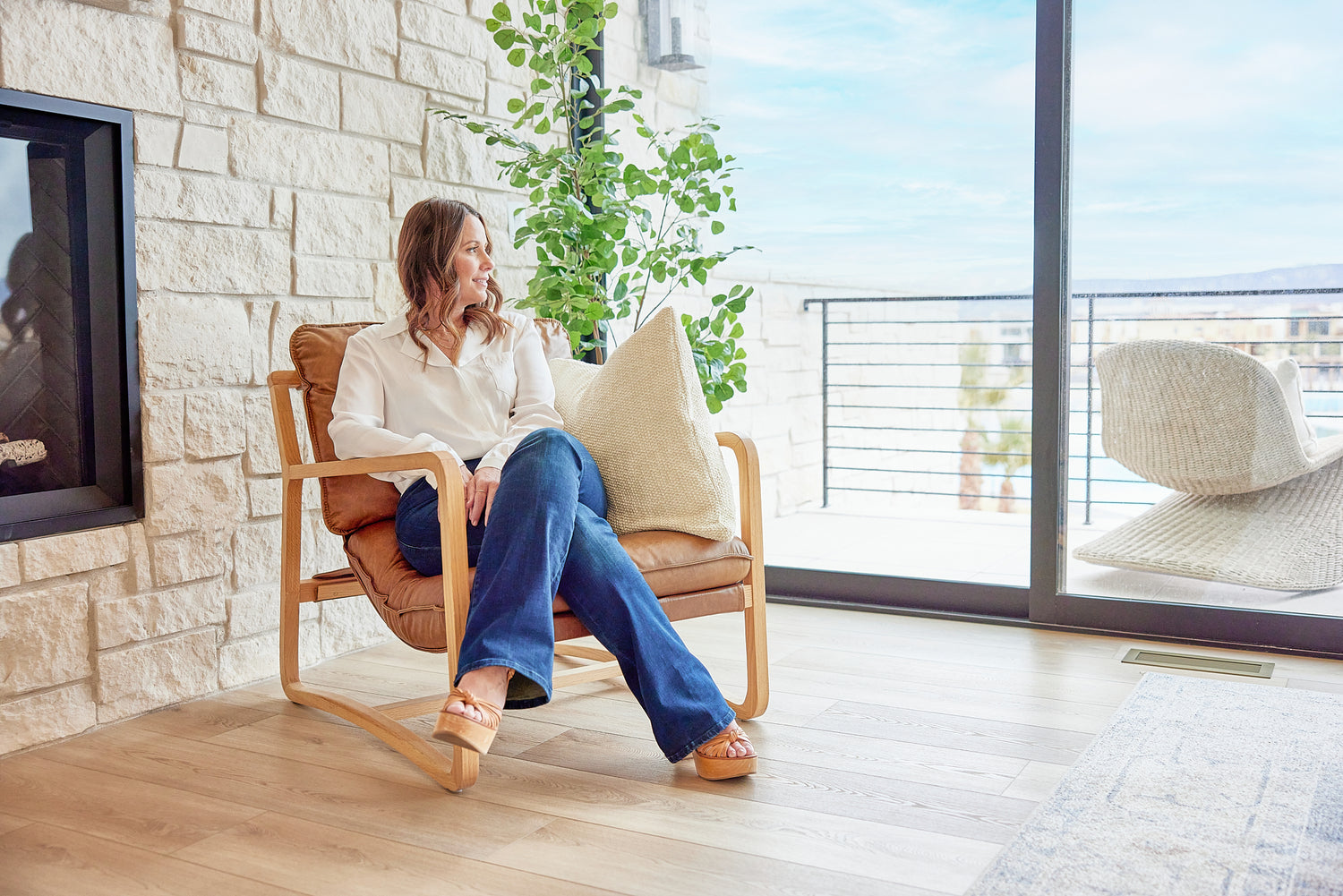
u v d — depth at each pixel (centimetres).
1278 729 185
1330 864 134
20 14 181
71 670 195
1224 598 248
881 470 287
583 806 161
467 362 208
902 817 155
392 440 187
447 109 276
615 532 194
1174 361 249
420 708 202
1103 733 185
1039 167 256
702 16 304
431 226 204
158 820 158
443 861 143
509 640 158
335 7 242
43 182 189
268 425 231
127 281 201
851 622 275
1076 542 262
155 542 209
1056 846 142
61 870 142
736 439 201
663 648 169
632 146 319
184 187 211
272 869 142
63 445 195
